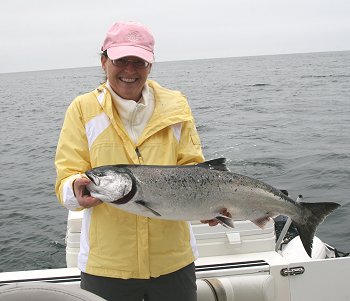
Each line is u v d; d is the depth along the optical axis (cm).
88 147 275
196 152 293
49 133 2314
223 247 392
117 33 271
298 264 373
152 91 290
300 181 1105
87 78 12731
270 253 393
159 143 279
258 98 3584
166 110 281
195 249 297
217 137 1816
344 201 930
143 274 271
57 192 271
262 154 1427
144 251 270
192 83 6322
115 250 269
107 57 275
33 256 734
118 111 278
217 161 286
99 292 274
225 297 346
